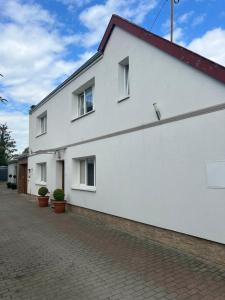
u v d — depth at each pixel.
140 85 7.98
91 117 10.77
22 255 6.48
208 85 5.81
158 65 7.28
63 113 13.45
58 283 4.87
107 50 9.83
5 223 10.39
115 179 8.91
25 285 4.82
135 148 8.00
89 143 10.74
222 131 5.45
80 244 7.23
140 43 8.05
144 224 7.57
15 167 27.95
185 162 6.26
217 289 4.46
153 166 7.25
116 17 9.20
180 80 6.55
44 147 16.16
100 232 8.48
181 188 6.34
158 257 6.02
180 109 6.52
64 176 13.16
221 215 5.42
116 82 9.21
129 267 5.49
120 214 8.60
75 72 11.97
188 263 5.59
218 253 5.49
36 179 17.86
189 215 6.12
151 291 4.46
